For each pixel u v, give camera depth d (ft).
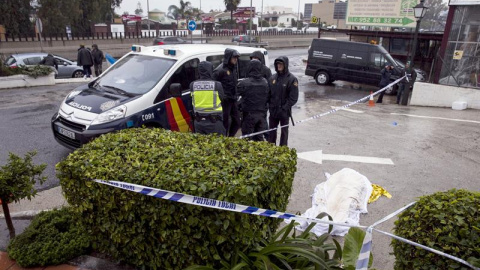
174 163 10.94
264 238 11.00
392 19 73.36
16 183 12.34
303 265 10.05
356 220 15.48
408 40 69.67
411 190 18.88
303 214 16.06
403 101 44.50
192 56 23.63
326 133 29.12
